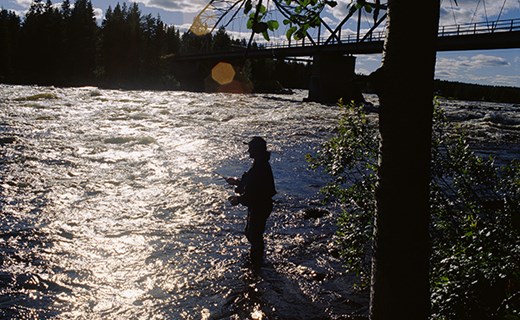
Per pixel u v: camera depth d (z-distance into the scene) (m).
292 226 6.64
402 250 1.86
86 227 6.16
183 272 4.82
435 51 1.78
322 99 60.34
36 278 4.48
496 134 21.14
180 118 23.02
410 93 1.76
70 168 10.02
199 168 10.85
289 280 4.73
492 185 3.86
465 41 41.66
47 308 3.92
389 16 1.81
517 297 2.73
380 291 1.95
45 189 8.05
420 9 1.72
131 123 19.42
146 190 8.45
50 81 90.94
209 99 44.19
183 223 6.56
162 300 4.17
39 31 102.00
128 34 113.12
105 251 5.33
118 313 3.90
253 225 5.28
